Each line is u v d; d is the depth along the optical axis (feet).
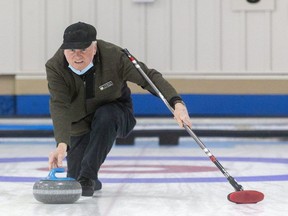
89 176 27.32
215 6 65.31
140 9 65.46
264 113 65.67
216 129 62.18
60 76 26.17
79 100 26.81
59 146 25.39
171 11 65.51
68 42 24.88
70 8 65.72
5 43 66.18
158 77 26.73
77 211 24.34
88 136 28.43
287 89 65.46
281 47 65.57
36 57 66.18
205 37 65.57
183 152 52.70
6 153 51.98
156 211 24.34
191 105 65.46
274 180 33.99
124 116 27.32
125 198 27.61
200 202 26.50
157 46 65.67
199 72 65.51
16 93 65.98
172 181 33.58
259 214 23.58
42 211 24.39
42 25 65.98
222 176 35.73
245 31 65.46
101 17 65.57
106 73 26.35
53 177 26.08
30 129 62.64
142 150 54.75
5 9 66.03
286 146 57.72
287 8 65.31
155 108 65.21
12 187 31.45
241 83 65.41
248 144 59.82
